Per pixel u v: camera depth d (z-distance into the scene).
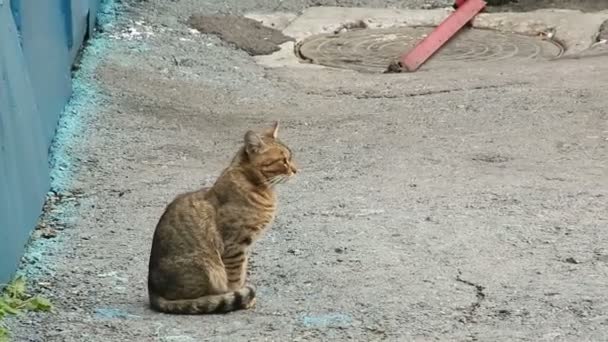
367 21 20.67
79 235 10.42
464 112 14.99
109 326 8.01
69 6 15.05
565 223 10.40
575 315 8.12
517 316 8.13
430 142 13.60
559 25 19.88
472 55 18.83
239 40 19.09
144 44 18.05
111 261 9.71
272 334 7.80
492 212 10.77
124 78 16.14
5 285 8.73
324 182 12.05
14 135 10.04
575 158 12.71
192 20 19.62
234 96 16.27
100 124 14.05
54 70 13.59
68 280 9.23
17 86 10.53
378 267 9.33
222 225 8.29
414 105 15.58
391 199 11.31
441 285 8.84
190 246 8.27
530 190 11.44
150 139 13.75
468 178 11.99
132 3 19.97
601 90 15.57
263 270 9.35
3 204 9.11
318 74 17.77
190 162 13.09
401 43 19.66
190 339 7.70
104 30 18.48
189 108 15.38
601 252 9.59
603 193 11.27
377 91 16.58
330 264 9.44
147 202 11.45
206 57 18.03
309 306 8.43
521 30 20.00
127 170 12.59
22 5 11.70
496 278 8.99
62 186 11.90
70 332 7.89
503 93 15.77
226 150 13.67
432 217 10.66
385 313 8.21
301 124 14.82
